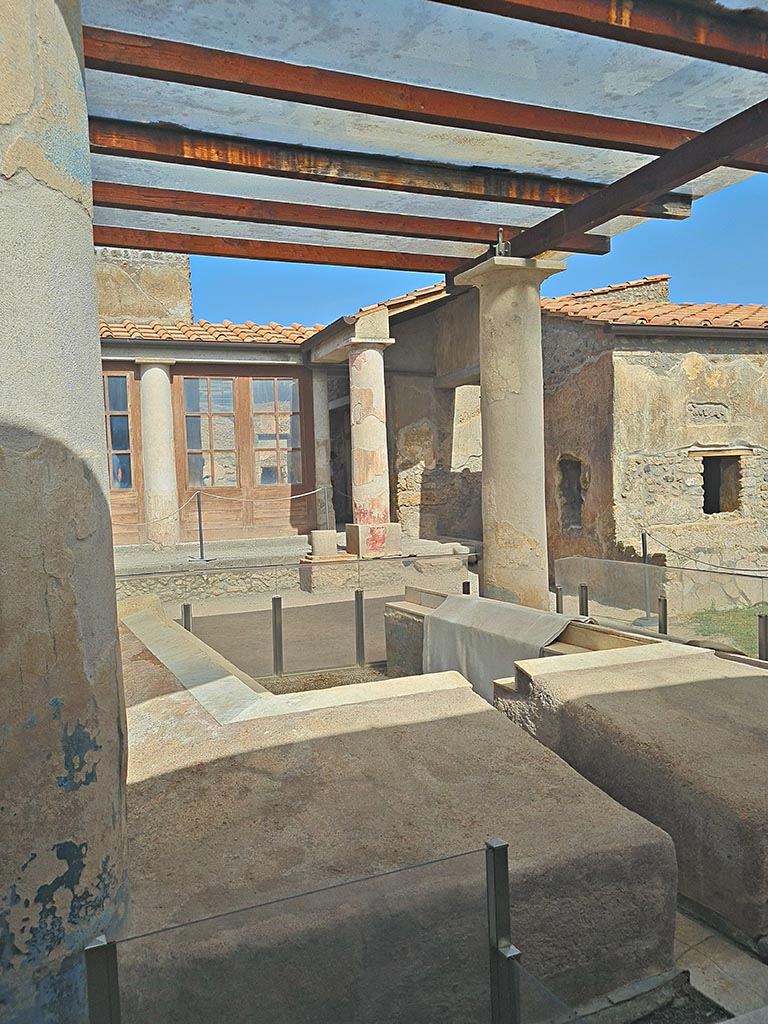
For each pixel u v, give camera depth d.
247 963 1.56
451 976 1.68
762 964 2.26
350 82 3.65
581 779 2.40
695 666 3.44
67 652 1.58
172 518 10.40
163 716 2.88
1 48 1.47
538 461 5.35
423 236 5.38
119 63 3.31
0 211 1.48
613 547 8.53
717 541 8.70
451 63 3.55
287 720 2.77
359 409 9.62
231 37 3.35
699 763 2.53
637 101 3.92
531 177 4.84
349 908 1.64
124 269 12.45
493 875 1.67
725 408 8.91
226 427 10.93
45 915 1.56
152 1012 1.48
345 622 6.14
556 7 2.95
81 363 1.65
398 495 11.87
